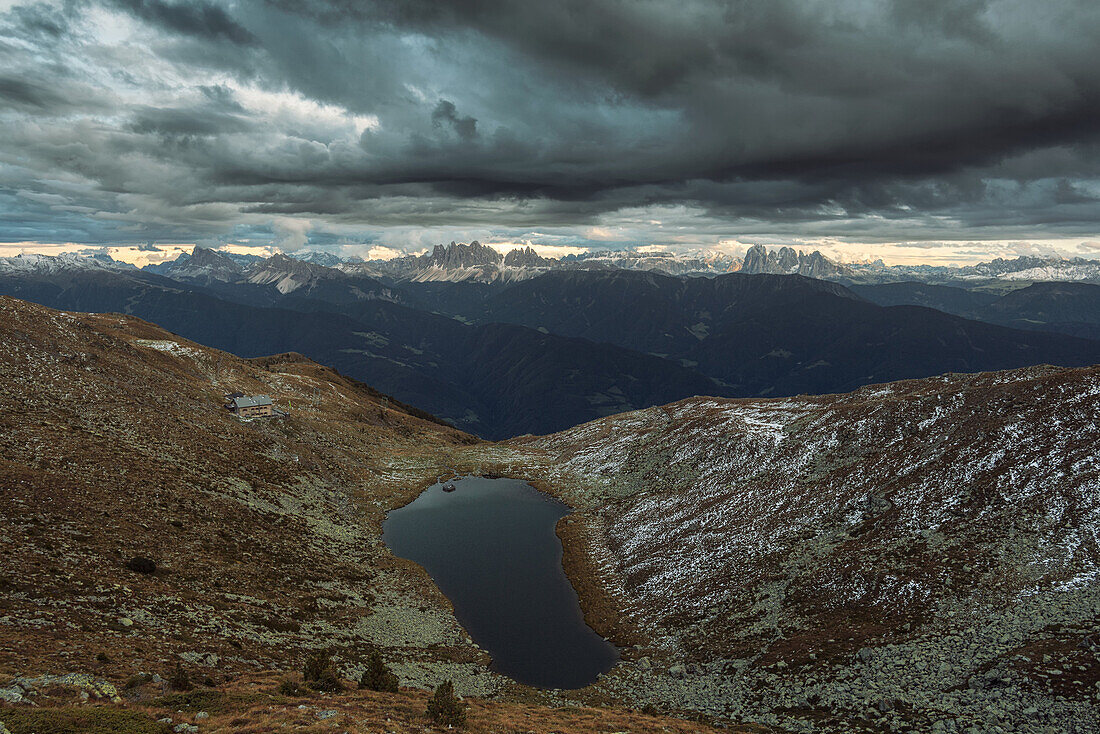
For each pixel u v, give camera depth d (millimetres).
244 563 75188
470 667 65750
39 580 49938
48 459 76562
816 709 48500
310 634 62188
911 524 71125
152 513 76125
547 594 88438
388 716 35250
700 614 73812
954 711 42625
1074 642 44750
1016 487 67875
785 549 79062
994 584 55844
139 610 51781
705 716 52281
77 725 26891
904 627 55438
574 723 43062
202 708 33531
